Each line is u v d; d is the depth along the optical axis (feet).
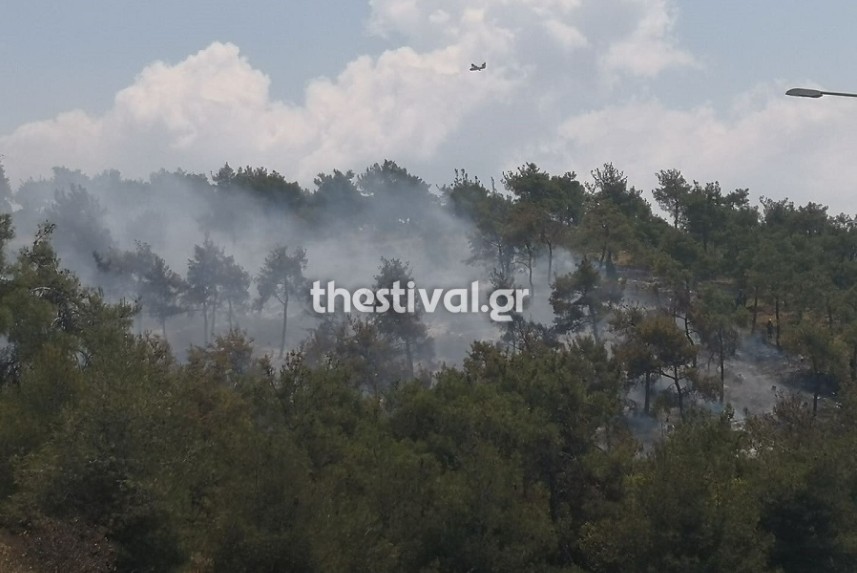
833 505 315.58
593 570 301.63
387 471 264.93
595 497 309.22
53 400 242.99
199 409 287.07
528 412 313.94
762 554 283.38
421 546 259.60
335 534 223.92
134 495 192.75
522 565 263.49
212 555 214.90
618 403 379.35
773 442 357.00
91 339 292.61
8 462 221.05
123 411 201.05
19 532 198.80
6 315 277.85
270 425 283.59
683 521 276.82
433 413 321.52
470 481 265.34
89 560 177.78
